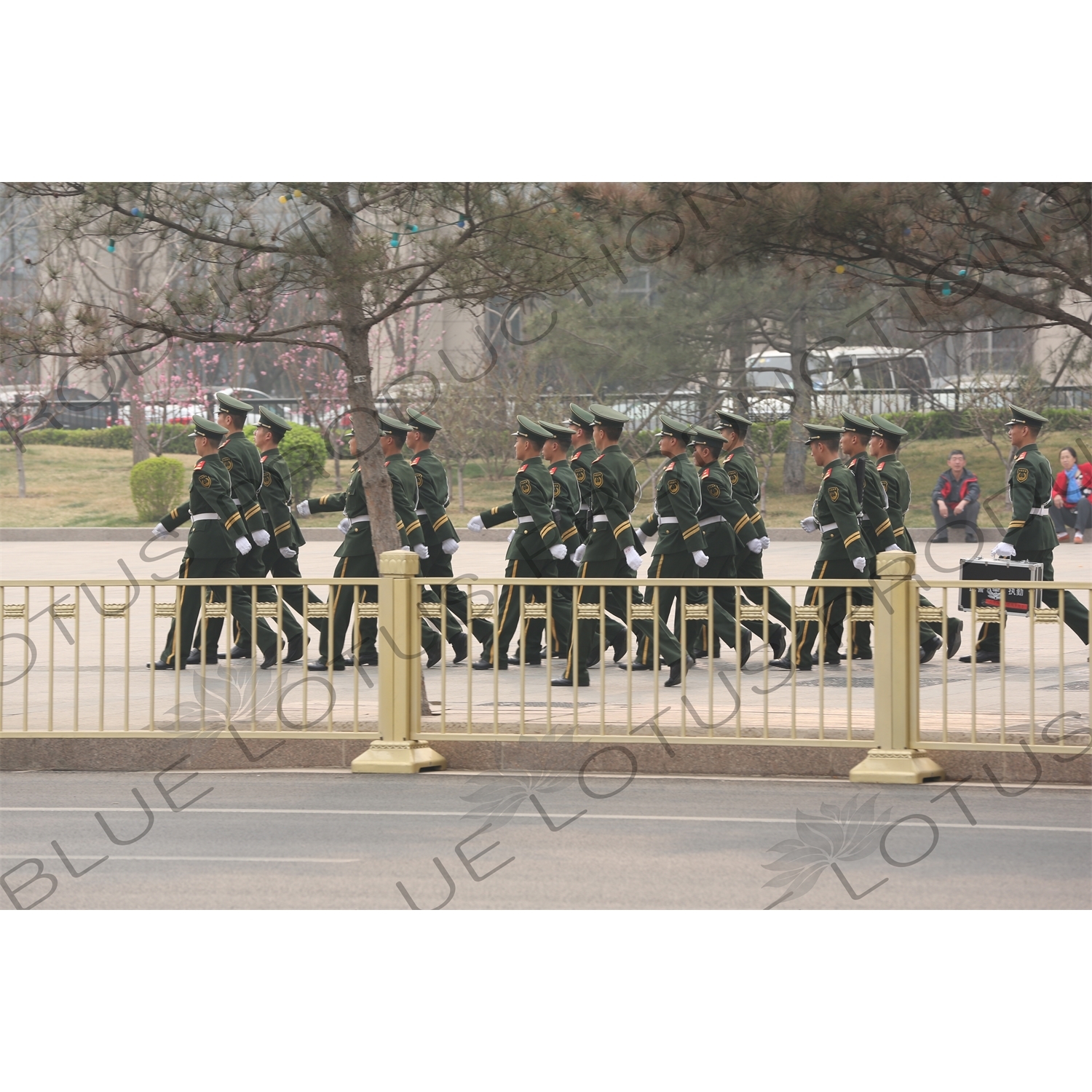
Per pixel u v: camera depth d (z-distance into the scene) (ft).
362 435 60.34
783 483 204.64
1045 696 62.85
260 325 61.16
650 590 73.05
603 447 70.85
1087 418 191.72
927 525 175.32
